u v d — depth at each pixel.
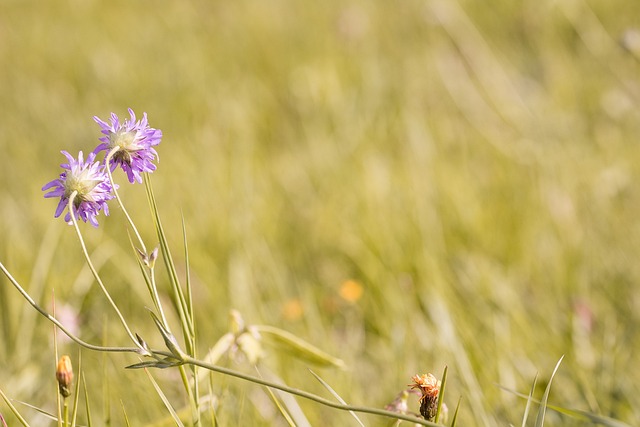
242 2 15.92
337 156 9.51
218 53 13.60
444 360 5.23
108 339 5.82
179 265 7.03
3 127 11.45
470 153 9.65
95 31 15.46
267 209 8.26
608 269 6.84
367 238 7.38
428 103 11.13
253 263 7.17
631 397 4.85
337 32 13.51
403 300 6.36
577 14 12.78
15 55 14.44
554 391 4.99
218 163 9.40
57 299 6.46
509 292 6.47
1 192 9.34
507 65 11.98
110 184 3.18
